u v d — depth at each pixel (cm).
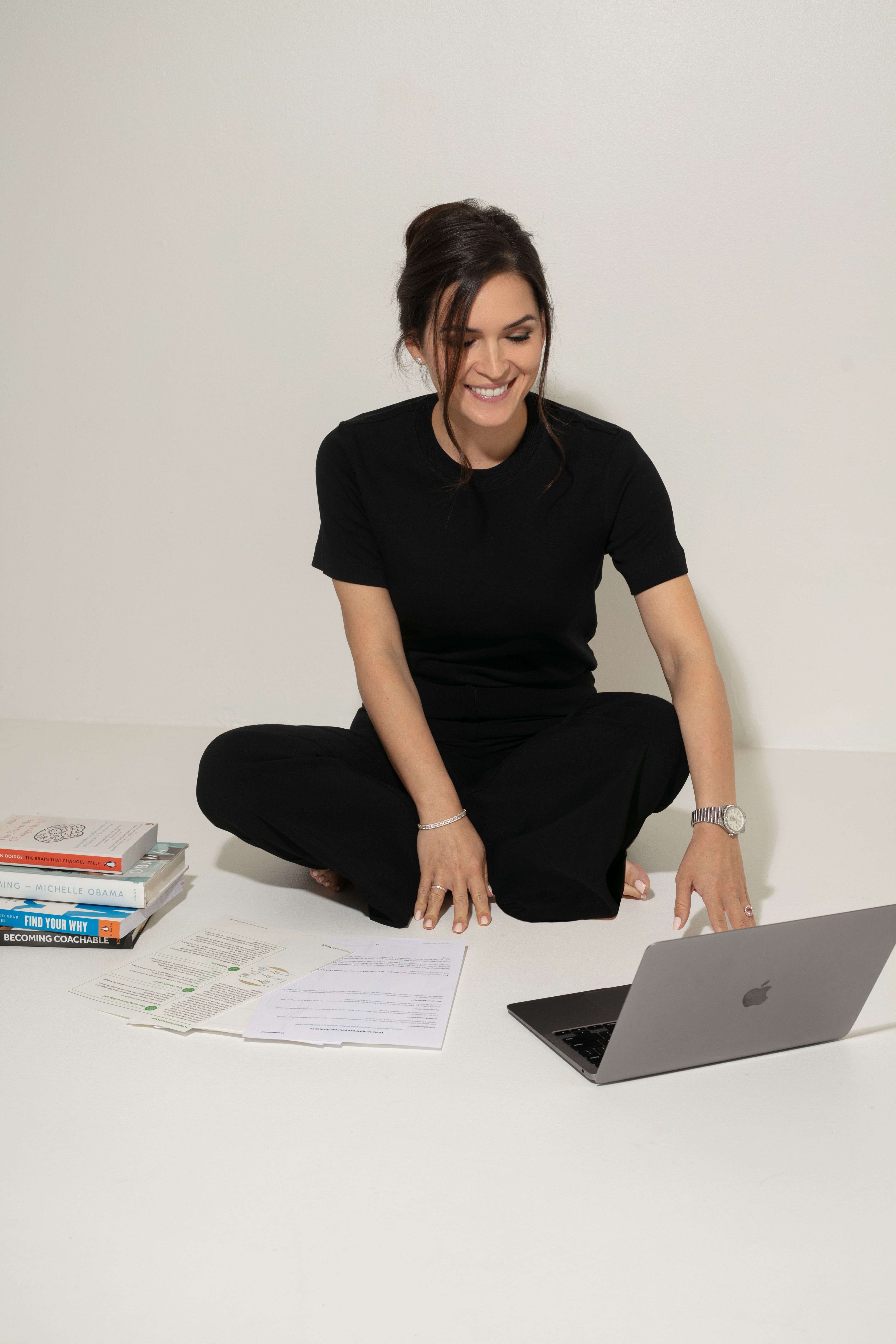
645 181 277
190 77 286
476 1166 115
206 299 297
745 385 284
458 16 274
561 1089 130
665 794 186
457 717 195
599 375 287
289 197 288
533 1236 105
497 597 184
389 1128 122
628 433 186
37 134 295
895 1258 102
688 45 270
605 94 274
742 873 161
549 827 181
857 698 296
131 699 324
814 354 280
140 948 170
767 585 294
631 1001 123
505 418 167
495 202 282
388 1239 104
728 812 161
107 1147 119
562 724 188
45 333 306
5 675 328
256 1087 131
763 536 291
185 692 321
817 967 132
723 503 291
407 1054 138
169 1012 148
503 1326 94
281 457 303
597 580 193
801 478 287
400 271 248
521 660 193
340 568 186
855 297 277
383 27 277
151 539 314
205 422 304
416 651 195
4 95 294
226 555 311
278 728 189
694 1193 111
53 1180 113
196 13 282
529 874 180
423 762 178
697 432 288
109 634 321
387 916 178
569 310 285
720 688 176
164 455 308
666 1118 124
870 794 260
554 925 180
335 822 179
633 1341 92
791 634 295
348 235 288
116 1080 132
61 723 325
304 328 295
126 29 286
